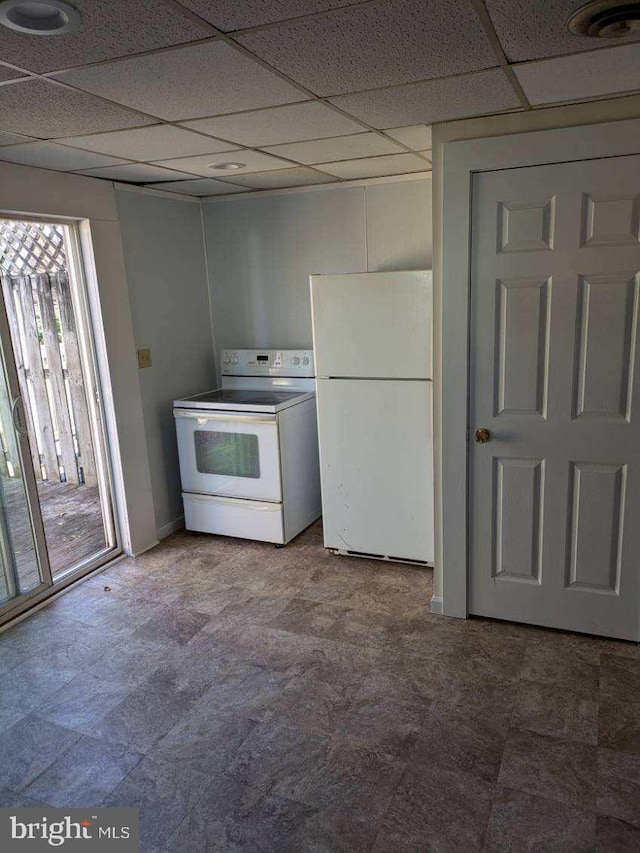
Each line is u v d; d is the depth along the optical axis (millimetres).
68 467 5039
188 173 3225
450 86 1933
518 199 2367
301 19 1380
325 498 3498
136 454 3615
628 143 2176
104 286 3312
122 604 3105
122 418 3490
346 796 1901
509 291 2457
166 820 1844
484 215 2428
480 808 1835
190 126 2262
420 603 3014
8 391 2896
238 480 3697
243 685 2447
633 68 1806
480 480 2688
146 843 1769
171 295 3873
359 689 2393
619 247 2281
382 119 2305
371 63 1689
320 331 3271
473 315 2533
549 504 2602
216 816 1851
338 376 3289
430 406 3131
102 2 1245
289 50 1565
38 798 1939
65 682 2506
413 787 1922
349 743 2115
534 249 2389
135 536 3650
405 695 2346
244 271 4102
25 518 3045
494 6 1349
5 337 2852
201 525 3891
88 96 1860
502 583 2766
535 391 2518
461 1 1317
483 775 1955
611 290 2322
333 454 3408
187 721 2258
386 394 3205
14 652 2721
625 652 2553
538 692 2330
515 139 2309
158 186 3586
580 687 2348
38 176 2904
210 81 1773
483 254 2461
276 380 4070
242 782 1973
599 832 1739
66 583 3281
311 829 1793
